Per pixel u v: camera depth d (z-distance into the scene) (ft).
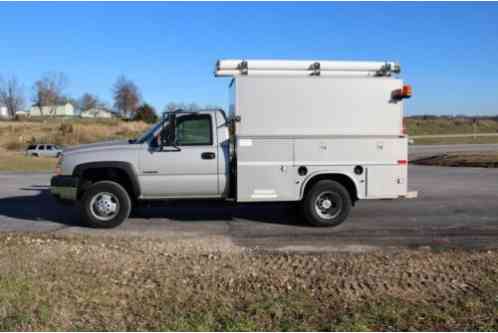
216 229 26.22
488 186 46.32
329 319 13.09
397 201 36.32
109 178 26.73
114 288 15.49
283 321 12.91
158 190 25.94
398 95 25.49
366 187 25.94
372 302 14.48
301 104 25.22
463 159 77.77
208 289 15.52
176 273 17.21
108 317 13.12
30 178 57.36
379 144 25.77
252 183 25.38
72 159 25.72
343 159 25.67
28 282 15.72
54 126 189.16
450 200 36.94
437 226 27.02
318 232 25.43
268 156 25.31
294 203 27.40
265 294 15.07
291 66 25.11
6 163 84.02
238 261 19.04
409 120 235.20
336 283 16.21
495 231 25.64
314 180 26.45
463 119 240.94
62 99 283.79
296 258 19.61
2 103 260.42
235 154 25.72
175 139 25.77
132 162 25.63
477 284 16.16
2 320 12.75
